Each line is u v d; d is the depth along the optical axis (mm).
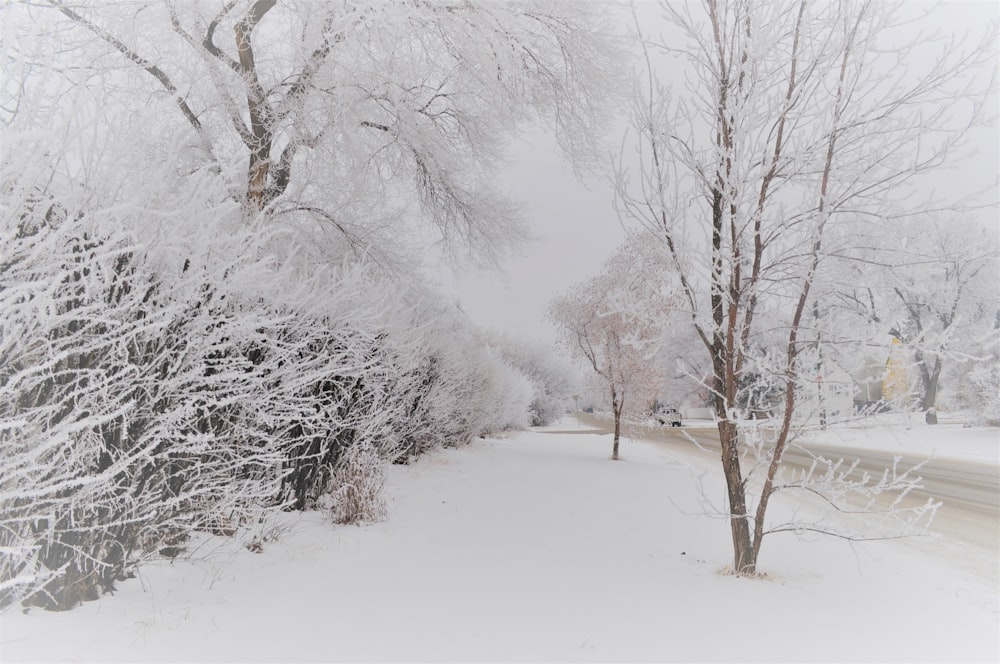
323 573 4957
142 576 4410
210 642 3344
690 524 8047
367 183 11352
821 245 5293
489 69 9844
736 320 5848
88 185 3479
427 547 6043
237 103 9133
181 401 4121
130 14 7422
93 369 3328
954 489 12844
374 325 7215
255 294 4887
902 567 6164
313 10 8234
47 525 3582
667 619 4137
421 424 12391
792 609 4484
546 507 8844
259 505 5348
